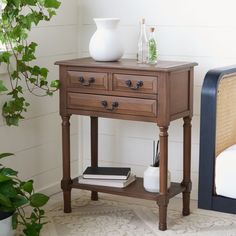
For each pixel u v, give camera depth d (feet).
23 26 11.66
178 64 11.59
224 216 12.25
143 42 12.02
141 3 13.15
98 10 13.52
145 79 11.30
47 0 11.71
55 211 12.51
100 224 11.91
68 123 12.19
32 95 12.75
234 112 10.73
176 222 11.97
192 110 12.03
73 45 13.66
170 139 13.25
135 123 13.51
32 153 12.90
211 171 9.66
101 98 11.71
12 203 10.86
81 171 14.16
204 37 12.73
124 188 12.00
